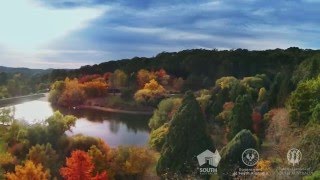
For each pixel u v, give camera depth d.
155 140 90.19
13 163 71.44
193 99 66.88
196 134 65.38
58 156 76.31
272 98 112.25
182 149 65.31
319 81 74.19
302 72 111.81
